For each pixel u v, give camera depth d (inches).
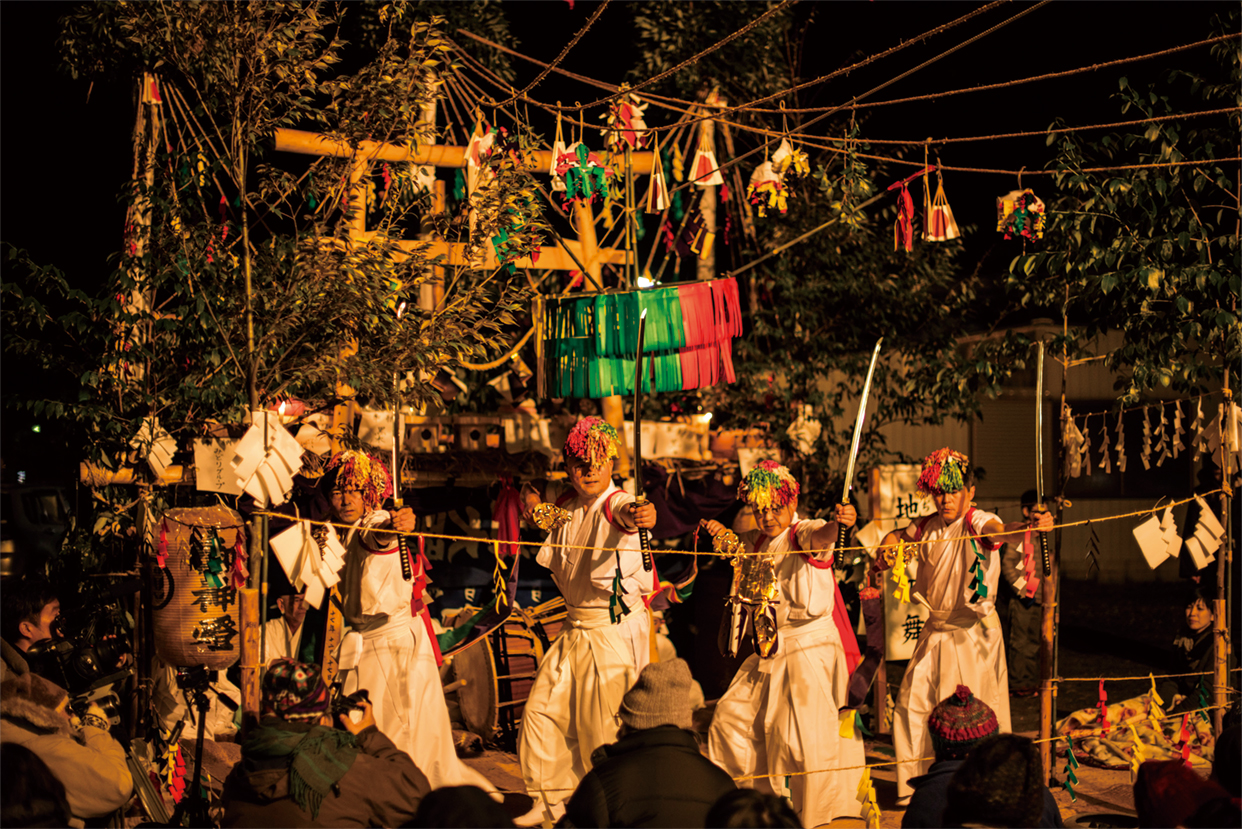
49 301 202.5
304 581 140.6
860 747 184.5
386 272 190.2
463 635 225.1
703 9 319.9
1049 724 182.2
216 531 162.6
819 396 291.9
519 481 241.0
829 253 303.3
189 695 197.6
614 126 207.3
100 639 183.8
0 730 124.3
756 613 180.2
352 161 187.0
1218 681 190.9
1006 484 422.3
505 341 211.0
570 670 178.2
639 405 165.5
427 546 245.6
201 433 185.3
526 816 178.1
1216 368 211.8
